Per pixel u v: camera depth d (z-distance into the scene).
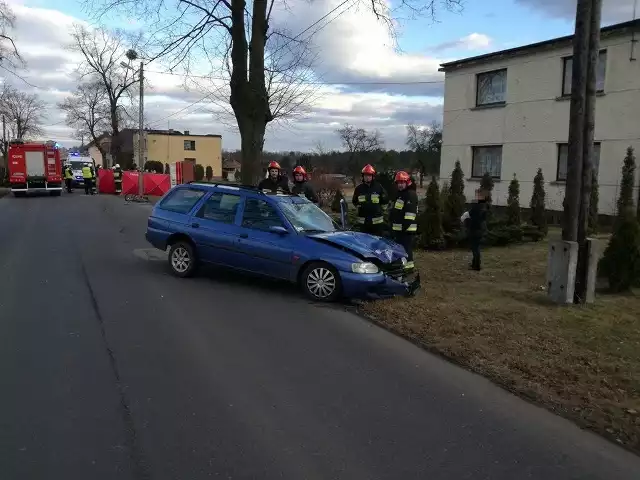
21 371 4.71
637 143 16.70
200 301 7.42
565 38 18.25
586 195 7.62
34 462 3.31
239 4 11.90
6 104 54.19
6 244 12.41
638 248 8.48
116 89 51.84
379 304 7.34
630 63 16.70
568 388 4.72
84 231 15.25
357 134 49.16
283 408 4.17
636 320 6.80
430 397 4.49
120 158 59.88
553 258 7.67
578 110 7.40
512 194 15.09
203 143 75.56
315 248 7.69
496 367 5.17
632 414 4.25
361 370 5.04
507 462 3.51
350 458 3.48
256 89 12.03
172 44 12.49
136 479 3.16
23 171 30.81
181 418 3.94
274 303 7.45
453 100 22.91
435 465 3.43
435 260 11.30
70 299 7.28
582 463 3.54
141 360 5.07
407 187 9.12
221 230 8.51
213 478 3.19
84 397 4.23
